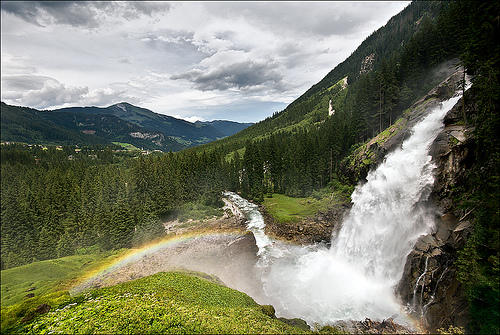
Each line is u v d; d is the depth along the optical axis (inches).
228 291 1162.6
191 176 3661.4
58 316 836.0
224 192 4163.4
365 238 1545.3
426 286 1005.8
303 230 2297.0
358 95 3174.2
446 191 1133.1
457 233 973.8
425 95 2092.8
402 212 1363.2
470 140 1051.3
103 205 2866.6
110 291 1015.6
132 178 3262.8
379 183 1601.9
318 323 1091.9
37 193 3127.5
